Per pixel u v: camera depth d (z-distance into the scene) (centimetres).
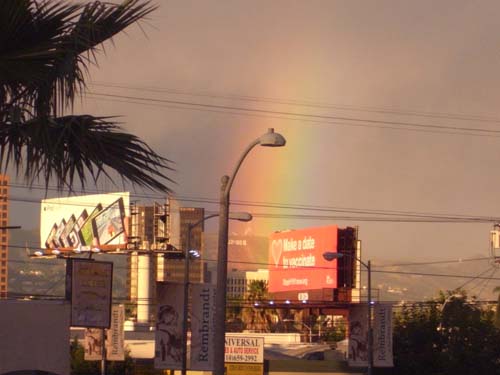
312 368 6625
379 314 5934
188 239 4319
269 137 2286
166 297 4497
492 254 6794
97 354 5422
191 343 4519
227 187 2356
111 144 1005
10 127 989
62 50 976
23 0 952
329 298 7375
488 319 7194
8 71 972
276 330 11600
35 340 2359
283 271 8050
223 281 2341
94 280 2694
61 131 978
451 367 6762
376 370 6881
